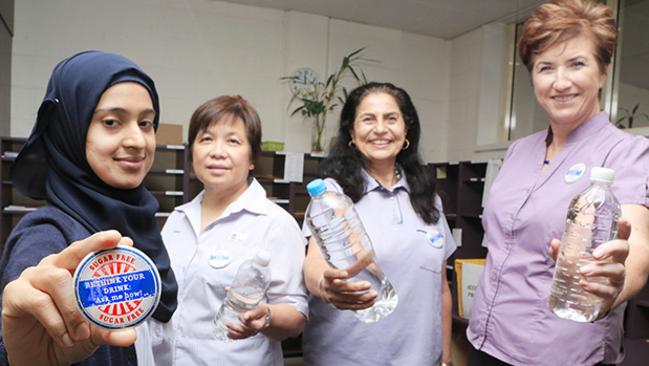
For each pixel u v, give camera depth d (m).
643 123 3.08
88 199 0.68
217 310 1.18
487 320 1.18
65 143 0.67
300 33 4.37
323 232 1.05
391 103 1.38
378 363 1.25
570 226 0.83
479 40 4.67
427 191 1.43
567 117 1.04
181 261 1.27
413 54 4.90
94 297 0.50
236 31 4.22
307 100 4.21
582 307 0.78
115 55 0.69
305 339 1.35
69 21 3.70
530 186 1.14
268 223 1.27
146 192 0.79
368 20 4.57
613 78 3.18
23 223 0.62
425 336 1.29
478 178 3.82
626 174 0.94
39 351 0.50
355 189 1.35
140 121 0.69
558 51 0.99
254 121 1.35
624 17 3.16
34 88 3.62
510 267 1.13
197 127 1.33
